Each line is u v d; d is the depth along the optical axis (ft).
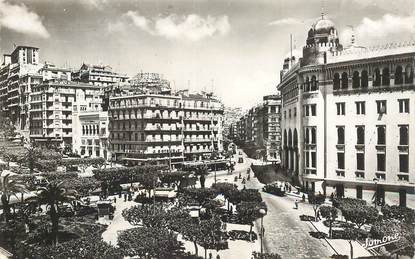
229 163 393.09
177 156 374.43
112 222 177.68
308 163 242.17
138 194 239.71
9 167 307.58
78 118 431.02
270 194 248.11
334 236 154.51
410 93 205.16
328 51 234.79
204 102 411.13
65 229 155.63
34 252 113.09
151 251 105.40
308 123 241.35
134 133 368.68
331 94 232.94
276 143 460.14
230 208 202.59
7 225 156.35
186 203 195.00
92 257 100.58
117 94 417.28
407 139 206.28
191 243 147.74
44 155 345.31
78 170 323.98
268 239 152.46
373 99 217.56
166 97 369.71
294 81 273.54
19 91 498.69
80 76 527.81
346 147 227.20
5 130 474.49
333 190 231.30
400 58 205.36
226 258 130.72
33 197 140.05
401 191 206.90
